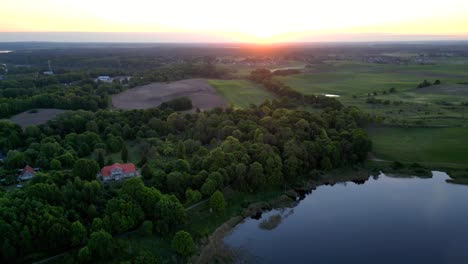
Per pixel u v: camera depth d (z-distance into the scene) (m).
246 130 126.94
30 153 105.75
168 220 75.94
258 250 75.06
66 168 103.44
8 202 69.75
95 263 66.62
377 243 77.19
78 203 75.56
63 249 68.25
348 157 118.12
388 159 122.75
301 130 123.19
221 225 83.12
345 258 72.06
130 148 124.31
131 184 78.88
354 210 92.12
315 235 80.69
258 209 91.56
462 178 108.81
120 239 72.06
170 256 70.25
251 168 97.38
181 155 112.31
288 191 100.69
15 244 64.44
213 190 88.81
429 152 125.31
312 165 111.38
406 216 88.69
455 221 85.81
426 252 73.75
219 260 71.44
